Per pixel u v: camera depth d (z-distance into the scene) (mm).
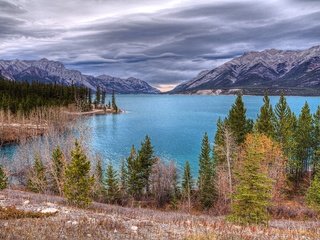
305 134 71438
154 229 18203
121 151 110500
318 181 49156
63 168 59031
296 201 58594
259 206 32125
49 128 134875
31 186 61562
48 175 64875
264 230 19531
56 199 39438
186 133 152000
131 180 66188
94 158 86125
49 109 165500
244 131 70312
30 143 116312
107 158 99000
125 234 16422
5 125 143375
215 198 59688
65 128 147500
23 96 195875
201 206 59812
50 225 16500
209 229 18797
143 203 64062
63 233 15203
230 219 31641
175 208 60812
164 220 22891
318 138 71438
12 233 14148
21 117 156500
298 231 20766
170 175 69312
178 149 114062
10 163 86312
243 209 32094
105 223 17828
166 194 66312
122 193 65062
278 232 19750
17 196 30688
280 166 61875
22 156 86375
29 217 19344
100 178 65062
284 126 69125
